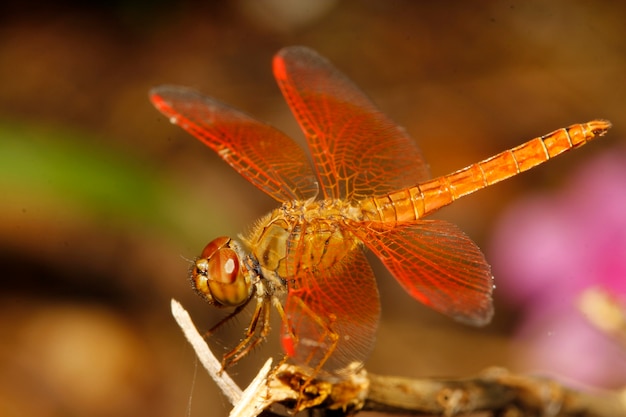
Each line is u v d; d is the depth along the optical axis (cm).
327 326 19
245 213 26
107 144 24
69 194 24
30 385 25
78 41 32
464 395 19
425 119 28
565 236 23
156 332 25
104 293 26
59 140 24
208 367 19
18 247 26
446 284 19
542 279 23
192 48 32
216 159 27
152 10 32
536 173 26
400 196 21
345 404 19
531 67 29
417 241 20
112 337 25
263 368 19
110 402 25
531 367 24
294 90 21
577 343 23
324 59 21
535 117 28
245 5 33
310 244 20
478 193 26
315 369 19
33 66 31
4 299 25
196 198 24
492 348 25
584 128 21
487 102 28
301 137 28
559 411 20
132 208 24
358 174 21
